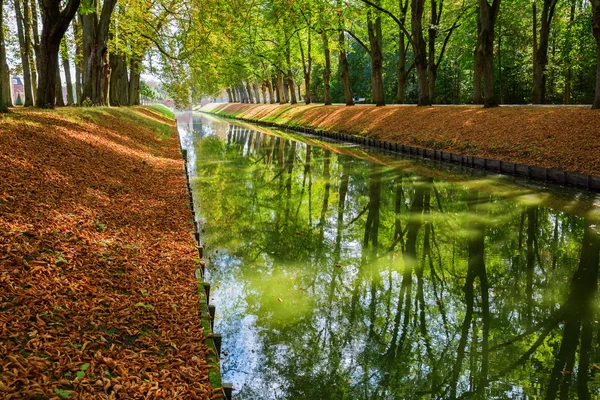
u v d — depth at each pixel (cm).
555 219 1517
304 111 5922
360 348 848
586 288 1062
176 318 701
